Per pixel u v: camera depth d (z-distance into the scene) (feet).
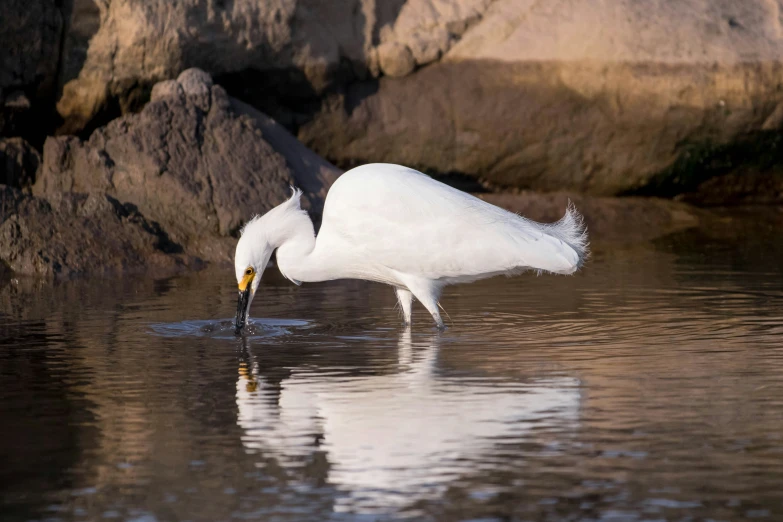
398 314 42.60
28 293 48.96
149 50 68.13
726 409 26.61
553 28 79.36
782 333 36.73
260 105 76.38
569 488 21.30
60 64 68.85
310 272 39.99
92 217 59.62
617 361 32.50
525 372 31.09
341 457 23.38
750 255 60.39
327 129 78.43
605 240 70.13
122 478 22.29
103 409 27.55
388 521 19.90
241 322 38.86
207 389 29.58
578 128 79.82
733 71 78.38
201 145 64.80
